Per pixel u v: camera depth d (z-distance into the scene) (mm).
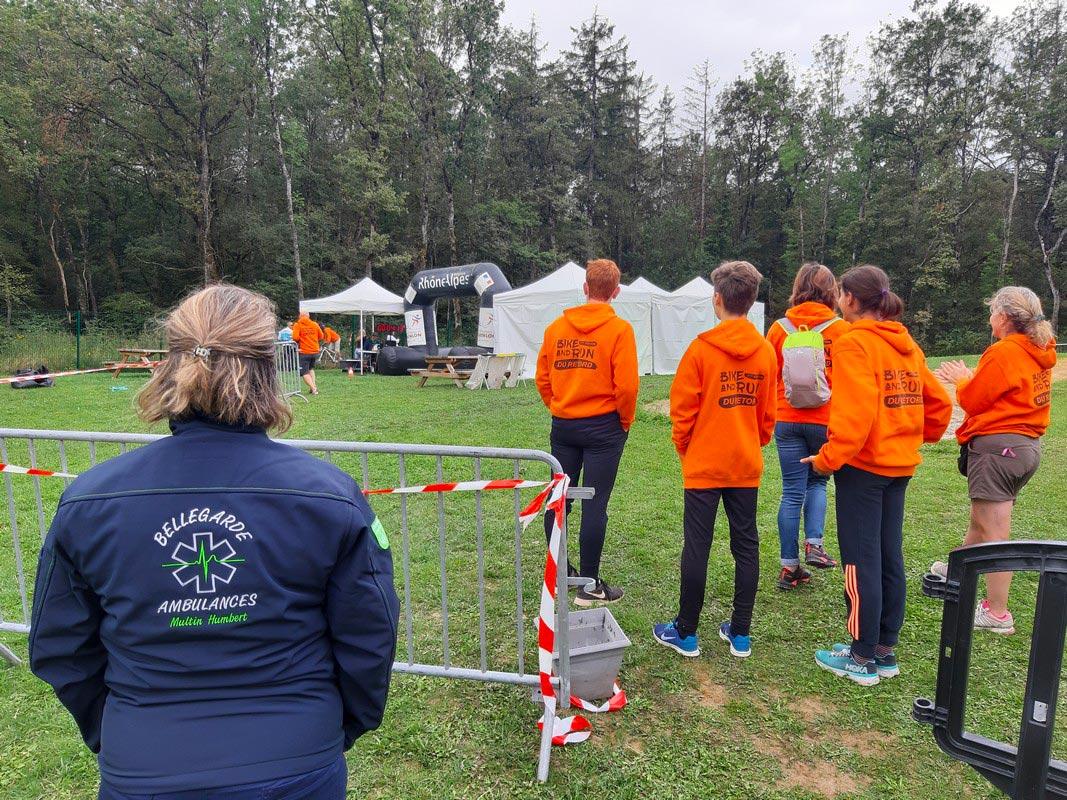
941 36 39438
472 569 4109
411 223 36875
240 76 29172
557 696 2604
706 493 2893
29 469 2961
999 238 37531
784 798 2174
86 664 1173
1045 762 1455
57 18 26562
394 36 29875
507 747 2414
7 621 3414
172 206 34062
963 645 1610
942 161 37688
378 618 1167
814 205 43688
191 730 1052
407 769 2307
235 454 1138
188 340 1144
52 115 28094
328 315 34312
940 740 1684
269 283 33344
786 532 3691
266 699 1094
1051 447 7484
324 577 1132
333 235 36531
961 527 4770
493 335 16984
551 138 41469
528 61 41344
